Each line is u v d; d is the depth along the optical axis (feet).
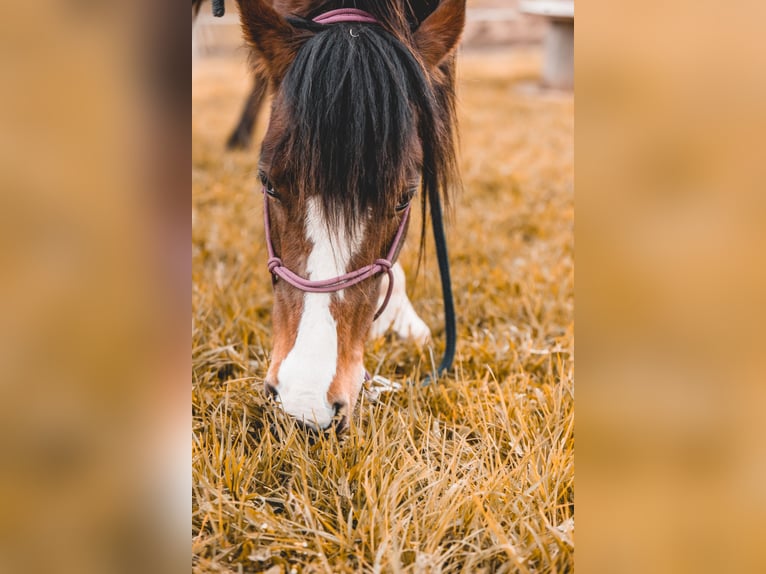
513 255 10.36
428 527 4.96
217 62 27.84
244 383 6.54
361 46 4.98
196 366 7.02
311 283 4.93
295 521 5.04
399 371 7.58
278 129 5.08
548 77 24.58
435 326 8.42
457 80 6.72
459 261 10.02
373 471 5.24
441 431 6.29
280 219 5.19
